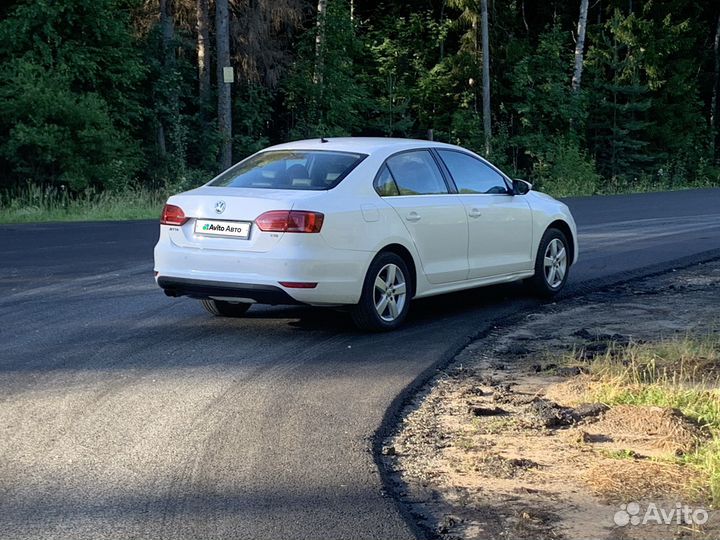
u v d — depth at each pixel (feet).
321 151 29.37
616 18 140.05
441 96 132.87
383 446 18.54
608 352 24.80
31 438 18.53
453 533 14.48
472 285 31.91
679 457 17.83
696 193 104.01
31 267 41.06
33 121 81.15
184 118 102.73
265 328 29.01
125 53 92.58
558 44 131.54
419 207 29.55
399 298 29.19
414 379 23.20
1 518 14.76
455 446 18.60
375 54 129.08
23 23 83.66
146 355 25.32
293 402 21.13
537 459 17.85
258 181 28.68
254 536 14.10
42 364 24.22
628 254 47.88
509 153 135.44
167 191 84.02
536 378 23.86
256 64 106.83
